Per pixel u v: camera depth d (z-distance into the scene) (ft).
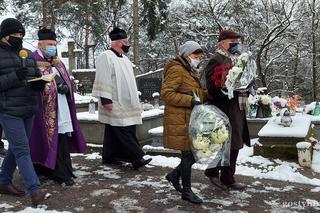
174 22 96.99
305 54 97.55
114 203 16.15
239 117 17.17
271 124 25.35
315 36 92.89
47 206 15.72
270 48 93.81
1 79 15.16
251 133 30.07
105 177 19.75
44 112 18.21
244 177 20.12
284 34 89.56
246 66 16.47
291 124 25.17
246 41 91.81
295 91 102.63
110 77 20.59
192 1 96.17
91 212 15.21
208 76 17.04
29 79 15.79
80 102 44.34
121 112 20.71
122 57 21.39
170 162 22.43
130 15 105.81
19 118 15.66
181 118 15.78
